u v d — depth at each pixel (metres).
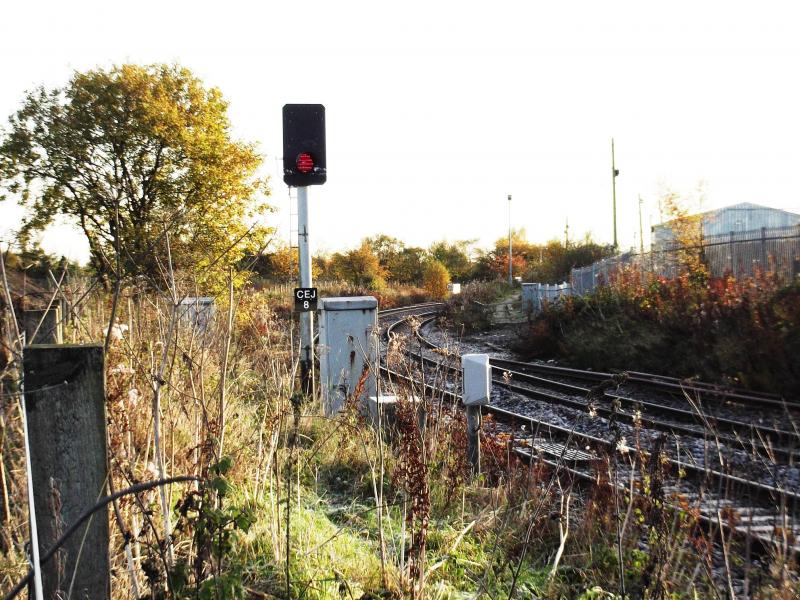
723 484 5.81
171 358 4.43
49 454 2.37
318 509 5.15
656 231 25.67
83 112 19.41
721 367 12.85
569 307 19.91
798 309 12.30
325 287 46.59
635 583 3.98
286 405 5.00
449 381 11.06
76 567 2.36
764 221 28.94
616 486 4.32
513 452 6.52
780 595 3.38
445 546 4.46
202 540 2.75
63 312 4.24
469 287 43.62
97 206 17.53
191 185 19.44
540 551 4.75
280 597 3.55
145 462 3.58
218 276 13.31
